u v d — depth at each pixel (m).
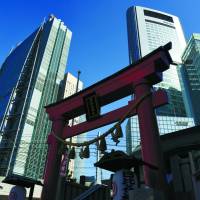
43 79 134.50
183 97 118.94
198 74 115.06
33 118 122.50
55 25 153.50
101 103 17.55
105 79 17.00
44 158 114.12
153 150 12.44
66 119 19.20
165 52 15.16
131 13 161.50
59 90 139.62
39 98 128.88
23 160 108.31
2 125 119.25
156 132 13.13
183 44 155.12
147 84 14.89
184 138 18.44
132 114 14.62
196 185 12.12
